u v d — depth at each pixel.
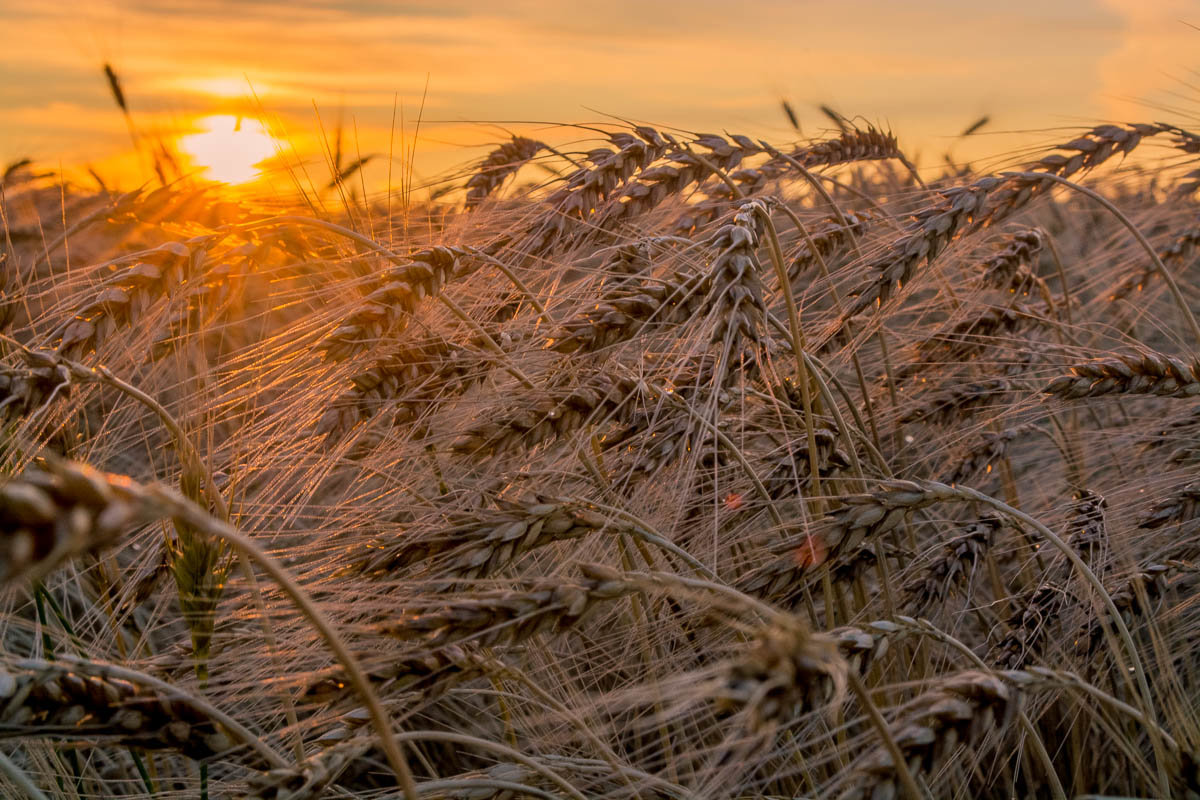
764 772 0.69
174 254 0.68
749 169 0.90
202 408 0.69
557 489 0.73
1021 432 0.91
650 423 0.71
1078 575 0.73
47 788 0.67
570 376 0.72
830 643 0.49
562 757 0.66
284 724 0.69
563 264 0.78
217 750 0.56
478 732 0.80
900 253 0.79
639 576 0.58
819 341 0.81
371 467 0.70
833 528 0.63
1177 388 0.75
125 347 0.70
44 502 0.33
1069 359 0.85
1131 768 0.74
